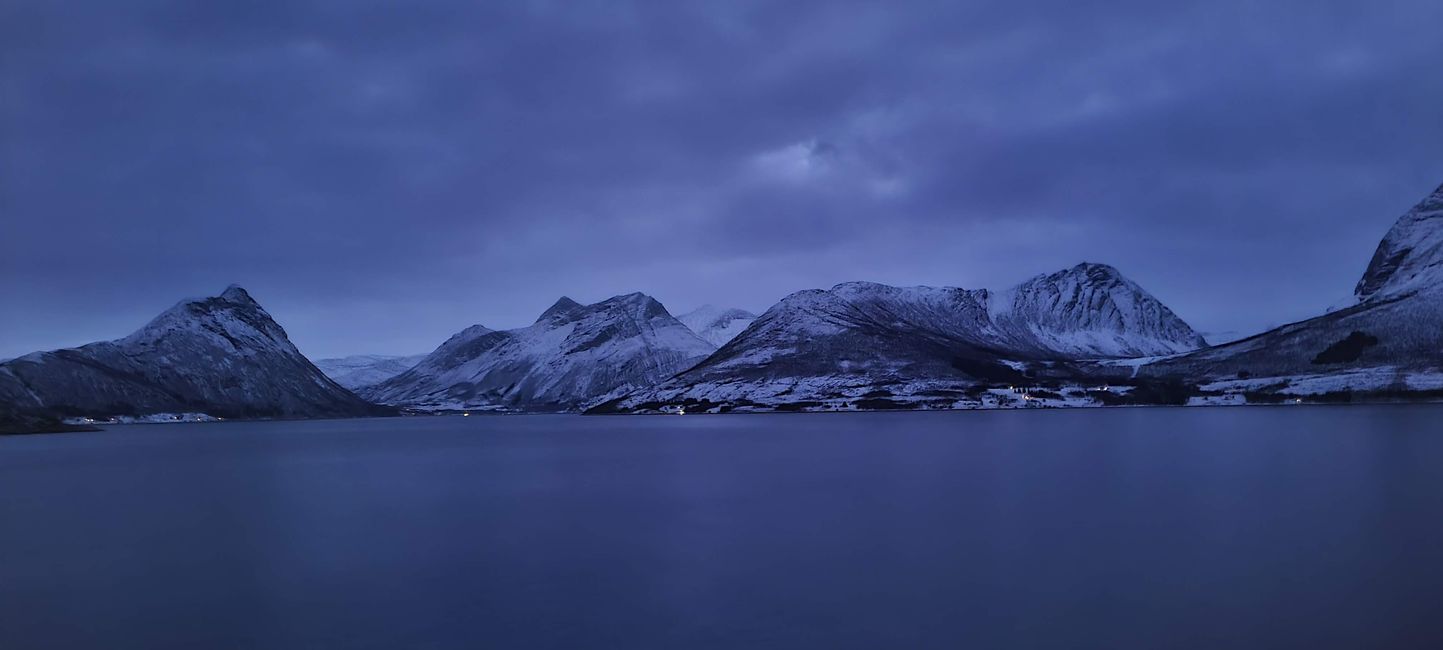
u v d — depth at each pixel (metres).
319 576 30.47
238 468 79.75
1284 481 50.31
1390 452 67.62
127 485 63.00
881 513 41.62
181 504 50.75
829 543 34.31
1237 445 78.56
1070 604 24.88
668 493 52.41
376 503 50.19
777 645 21.97
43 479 68.62
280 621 25.02
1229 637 21.69
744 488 54.00
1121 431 108.25
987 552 31.83
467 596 27.36
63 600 27.69
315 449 114.81
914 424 148.75
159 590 28.81
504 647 22.33
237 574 30.98
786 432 133.38
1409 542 32.16
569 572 30.34
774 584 27.94
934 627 23.08
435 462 84.38
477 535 38.09
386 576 30.28
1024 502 44.12
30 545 37.09
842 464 69.50
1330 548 31.25
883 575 28.73
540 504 48.47
